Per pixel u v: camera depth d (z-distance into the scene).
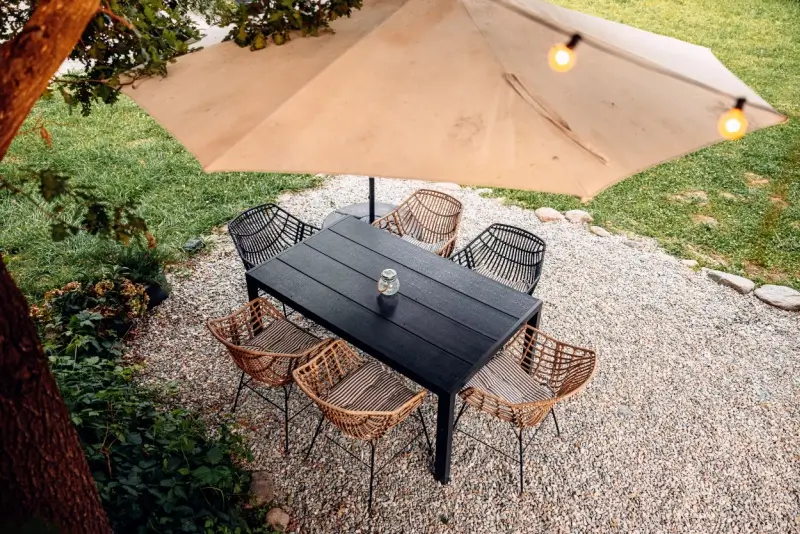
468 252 4.85
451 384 3.27
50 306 4.48
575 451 3.89
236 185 6.78
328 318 3.71
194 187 6.68
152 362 4.48
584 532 3.43
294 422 4.06
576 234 6.12
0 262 1.60
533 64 2.12
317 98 2.09
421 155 1.88
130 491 3.05
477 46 2.17
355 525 3.46
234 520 3.25
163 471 3.27
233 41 2.61
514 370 3.93
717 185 6.96
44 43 1.57
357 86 2.10
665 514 3.52
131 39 2.63
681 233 6.11
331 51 2.27
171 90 2.39
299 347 4.02
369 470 3.77
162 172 6.89
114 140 7.59
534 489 3.66
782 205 6.56
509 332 3.65
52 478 1.87
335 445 3.92
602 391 4.34
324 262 4.25
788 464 3.80
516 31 2.25
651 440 3.97
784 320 4.99
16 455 1.75
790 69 10.04
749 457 3.85
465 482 3.70
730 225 6.23
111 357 4.36
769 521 3.47
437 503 3.58
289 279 4.06
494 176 1.81
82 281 4.89
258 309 4.13
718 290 5.33
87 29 2.59
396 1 2.49
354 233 4.61
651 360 4.61
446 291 4.00
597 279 5.47
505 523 3.48
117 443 3.38
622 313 5.08
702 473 3.75
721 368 4.53
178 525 3.07
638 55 2.33
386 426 3.41
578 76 2.11
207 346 4.65
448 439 3.46
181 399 4.19
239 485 3.49
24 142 7.31
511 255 4.94
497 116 1.97
